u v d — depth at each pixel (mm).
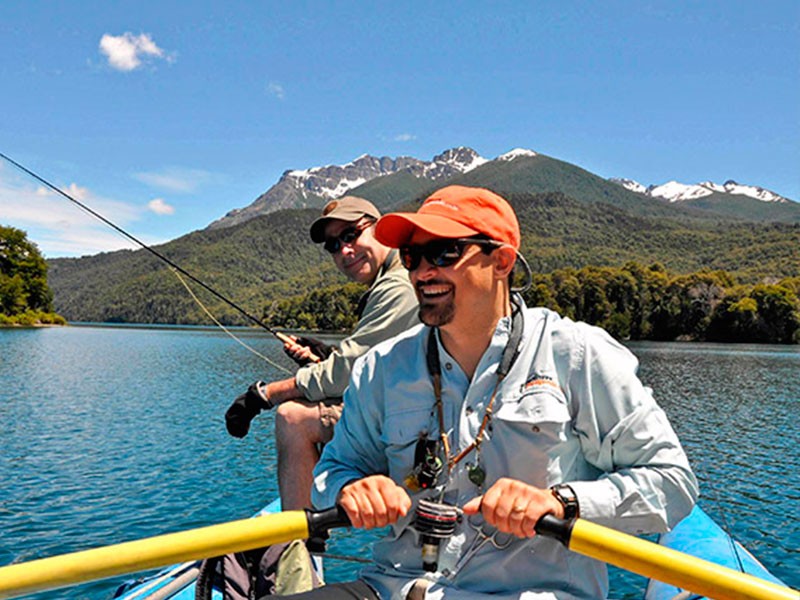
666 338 103625
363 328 3420
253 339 85688
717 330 100500
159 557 2043
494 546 2104
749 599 1798
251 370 37406
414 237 2141
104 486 11297
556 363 2104
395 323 3412
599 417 2086
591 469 2201
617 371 2070
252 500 10609
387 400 2283
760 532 9680
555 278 107812
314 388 3355
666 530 2031
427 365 2238
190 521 9484
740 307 98250
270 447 14961
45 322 122000
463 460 2154
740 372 41500
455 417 2197
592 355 2082
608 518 1981
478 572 2105
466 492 2158
